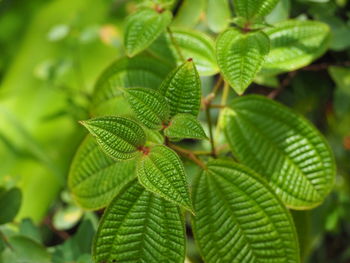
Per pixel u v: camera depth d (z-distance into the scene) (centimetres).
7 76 83
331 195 76
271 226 54
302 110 78
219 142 70
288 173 58
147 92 49
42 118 80
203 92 78
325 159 57
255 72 52
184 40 59
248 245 54
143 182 48
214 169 55
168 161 49
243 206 54
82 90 82
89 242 65
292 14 73
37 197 77
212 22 62
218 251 54
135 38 56
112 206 52
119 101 60
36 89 82
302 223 64
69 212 75
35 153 79
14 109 81
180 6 64
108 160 57
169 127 50
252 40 53
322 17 71
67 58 83
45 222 78
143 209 52
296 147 58
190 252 80
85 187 57
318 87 77
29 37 86
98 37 82
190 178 70
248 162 58
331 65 74
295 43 58
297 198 57
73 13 86
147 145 52
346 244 88
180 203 48
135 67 60
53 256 64
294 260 54
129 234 52
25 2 89
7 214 65
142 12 56
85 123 48
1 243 63
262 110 58
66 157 79
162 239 52
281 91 78
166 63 59
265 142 58
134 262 52
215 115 78
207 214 55
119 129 49
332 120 82
